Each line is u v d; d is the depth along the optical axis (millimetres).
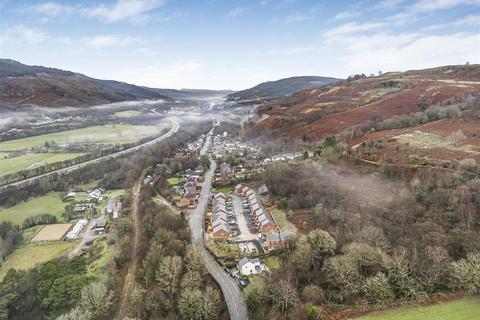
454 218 92750
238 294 86000
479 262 67125
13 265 114562
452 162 123125
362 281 70875
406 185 119188
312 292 72312
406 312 61812
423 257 75875
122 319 83062
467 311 59906
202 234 123062
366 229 92500
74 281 91688
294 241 101438
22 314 88125
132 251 114125
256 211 135875
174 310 81438
